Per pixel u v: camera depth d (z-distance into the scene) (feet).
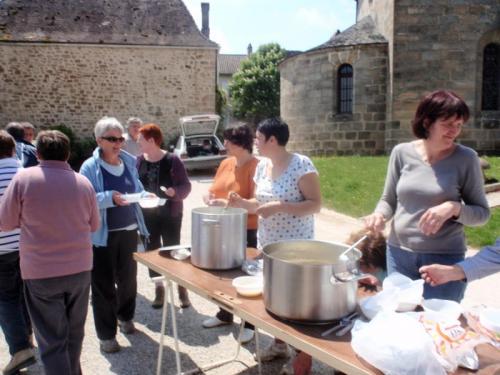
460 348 5.08
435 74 46.55
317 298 6.02
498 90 47.57
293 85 56.44
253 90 126.82
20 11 60.90
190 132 47.14
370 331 5.23
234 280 7.59
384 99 50.01
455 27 46.01
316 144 54.29
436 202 7.95
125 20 62.75
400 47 46.78
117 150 11.84
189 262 9.18
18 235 10.31
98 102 60.70
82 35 59.88
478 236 20.58
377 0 53.31
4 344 12.07
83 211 9.07
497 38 46.60
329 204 29.30
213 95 63.00
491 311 6.07
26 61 58.59
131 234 12.11
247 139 12.12
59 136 9.09
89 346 11.91
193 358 11.23
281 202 9.53
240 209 9.05
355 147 51.60
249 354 11.46
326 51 51.93
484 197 7.91
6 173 10.71
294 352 11.30
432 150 8.00
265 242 10.27
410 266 8.24
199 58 62.18
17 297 10.55
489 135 46.73
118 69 60.64
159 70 61.57
